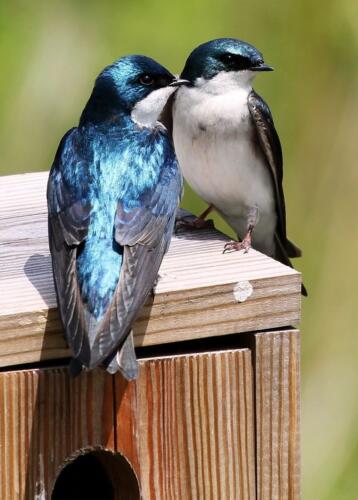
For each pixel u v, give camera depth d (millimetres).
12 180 8953
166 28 11227
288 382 7062
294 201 11078
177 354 6941
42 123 10828
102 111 7379
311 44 11219
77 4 11062
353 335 11016
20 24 10953
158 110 7531
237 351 6980
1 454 6719
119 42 11070
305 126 11125
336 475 10672
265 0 11281
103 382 6797
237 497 7121
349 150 11062
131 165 7035
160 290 6758
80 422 6797
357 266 11031
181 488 7020
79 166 6988
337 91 11148
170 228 7027
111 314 6277
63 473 8383
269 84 11172
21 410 6699
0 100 10789
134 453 6910
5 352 6582
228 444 7059
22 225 8055
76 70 10898
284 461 7164
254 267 7105
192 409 6961
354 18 11172
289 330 7004
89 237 6648
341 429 10797
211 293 6828
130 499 7062
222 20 11266
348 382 10906
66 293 6398
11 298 6754
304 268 11047
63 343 6660
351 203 11039
